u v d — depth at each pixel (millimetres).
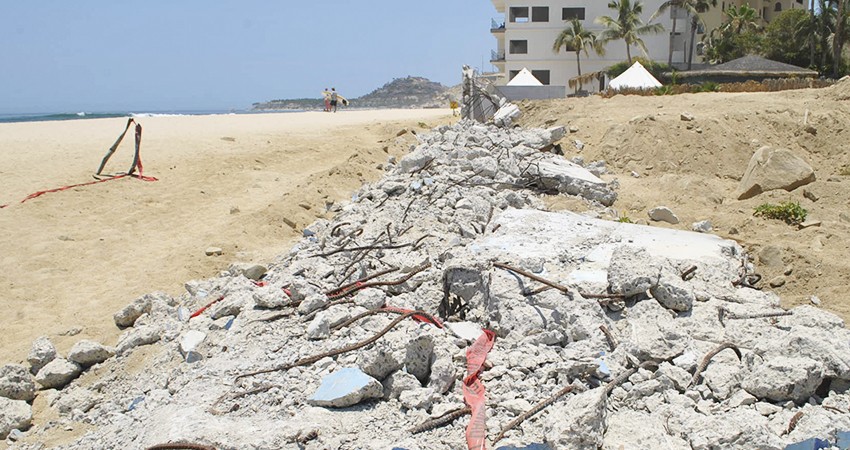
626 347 7062
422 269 8922
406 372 6645
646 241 10578
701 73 43188
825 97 20688
